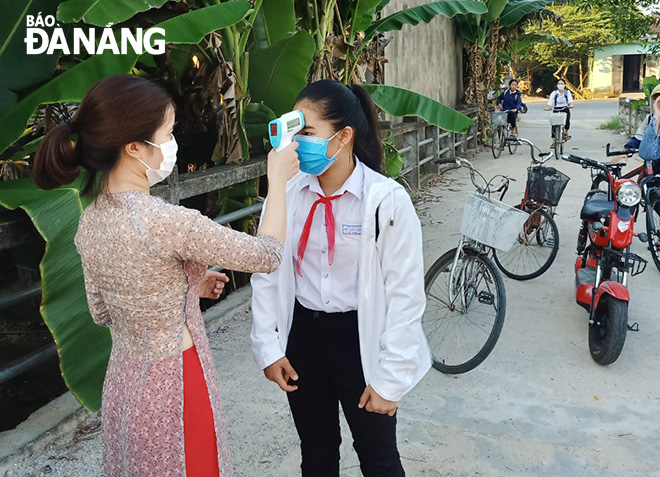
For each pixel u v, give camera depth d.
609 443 3.10
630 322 4.52
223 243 1.63
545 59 35.75
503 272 5.51
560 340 4.25
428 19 7.23
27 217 3.18
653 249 5.49
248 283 5.27
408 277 1.91
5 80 3.44
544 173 5.33
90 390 2.72
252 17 4.75
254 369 3.91
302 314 2.08
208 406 1.75
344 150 1.92
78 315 2.73
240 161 4.91
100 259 1.64
